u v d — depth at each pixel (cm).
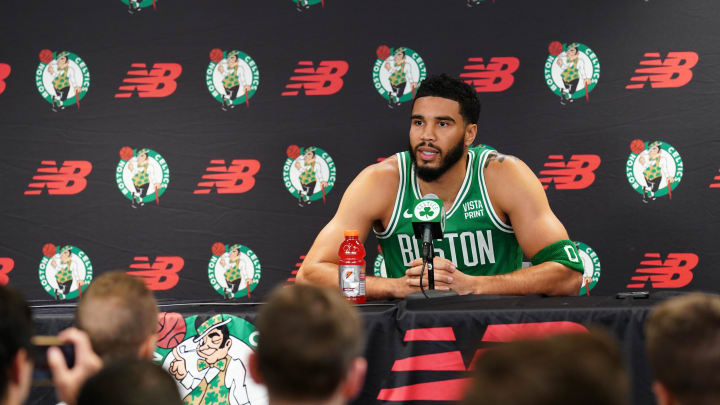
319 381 181
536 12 618
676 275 611
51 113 621
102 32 623
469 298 391
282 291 195
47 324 351
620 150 614
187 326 355
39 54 621
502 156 493
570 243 459
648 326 208
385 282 422
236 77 623
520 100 618
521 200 475
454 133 470
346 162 622
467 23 620
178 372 352
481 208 486
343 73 622
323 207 622
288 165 622
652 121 613
